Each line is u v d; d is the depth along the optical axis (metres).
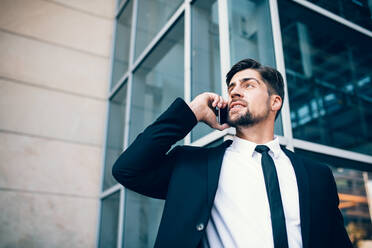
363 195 4.34
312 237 1.04
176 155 1.28
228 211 1.14
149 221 3.06
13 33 4.49
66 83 4.61
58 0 5.01
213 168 1.16
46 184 4.01
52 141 4.23
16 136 4.05
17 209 3.76
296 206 1.14
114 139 4.30
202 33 2.61
